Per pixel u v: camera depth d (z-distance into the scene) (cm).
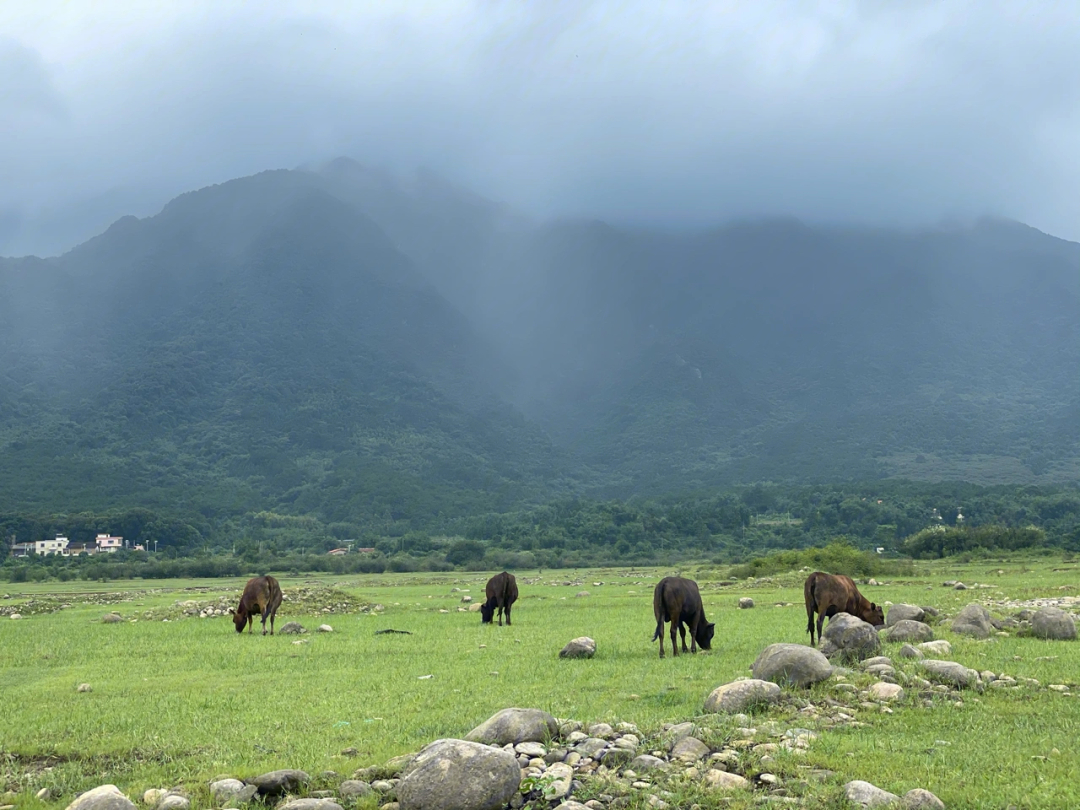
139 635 2691
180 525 16525
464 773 881
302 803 895
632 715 1220
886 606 2950
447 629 2683
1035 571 5950
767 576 5553
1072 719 1151
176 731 1260
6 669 2016
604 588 5462
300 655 2059
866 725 1134
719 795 884
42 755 1172
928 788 893
